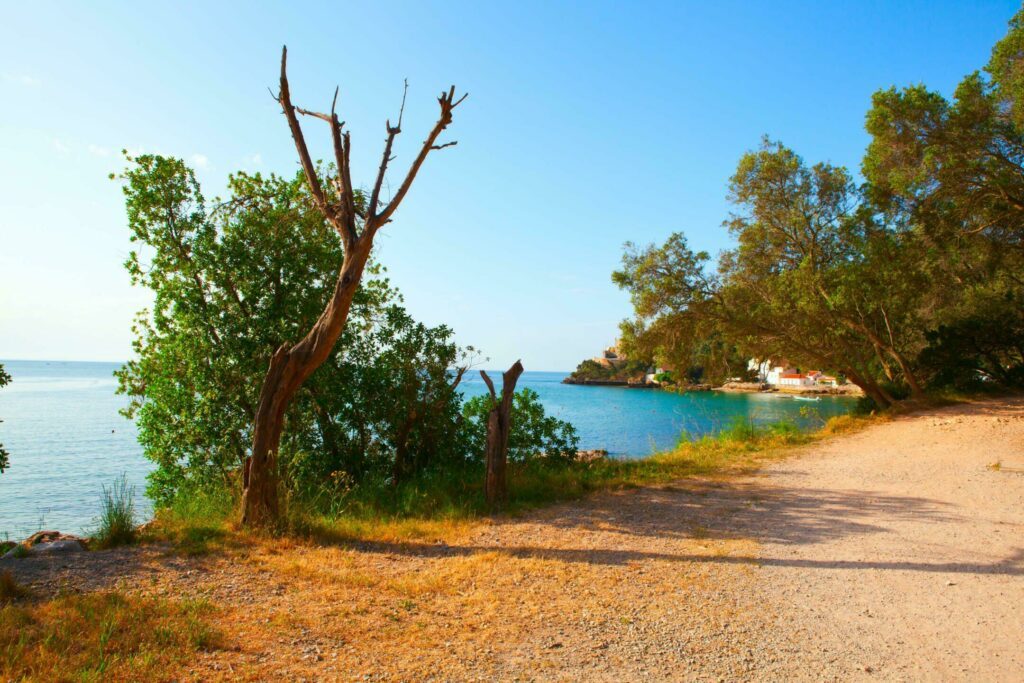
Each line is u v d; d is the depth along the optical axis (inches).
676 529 313.7
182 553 243.4
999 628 186.1
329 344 297.7
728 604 206.8
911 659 165.2
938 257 711.7
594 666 157.0
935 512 339.6
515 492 401.1
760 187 850.1
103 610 173.2
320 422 458.0
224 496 342.0
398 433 474.9
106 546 253.9
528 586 221.1
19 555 235.3
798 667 159.5
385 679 143.8
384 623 180.9
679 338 871.1
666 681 149.5
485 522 330.0
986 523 311.7
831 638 179.6
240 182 458.9
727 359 925.8
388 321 496.7
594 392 3604.8
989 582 227.1
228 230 447.2
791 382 3553.2
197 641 156.3
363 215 317.1
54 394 2780.5
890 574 238.1
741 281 901.2
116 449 1013.8
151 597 189.3
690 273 844.6
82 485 706.2
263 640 162.6
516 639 173.5
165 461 419.5
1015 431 611.2
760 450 633.6
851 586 225.3
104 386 3784.5
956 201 689.6
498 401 387.5
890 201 766.5
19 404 2112.5
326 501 375.2
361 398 468.4
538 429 532.7
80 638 153.5
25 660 137.8
